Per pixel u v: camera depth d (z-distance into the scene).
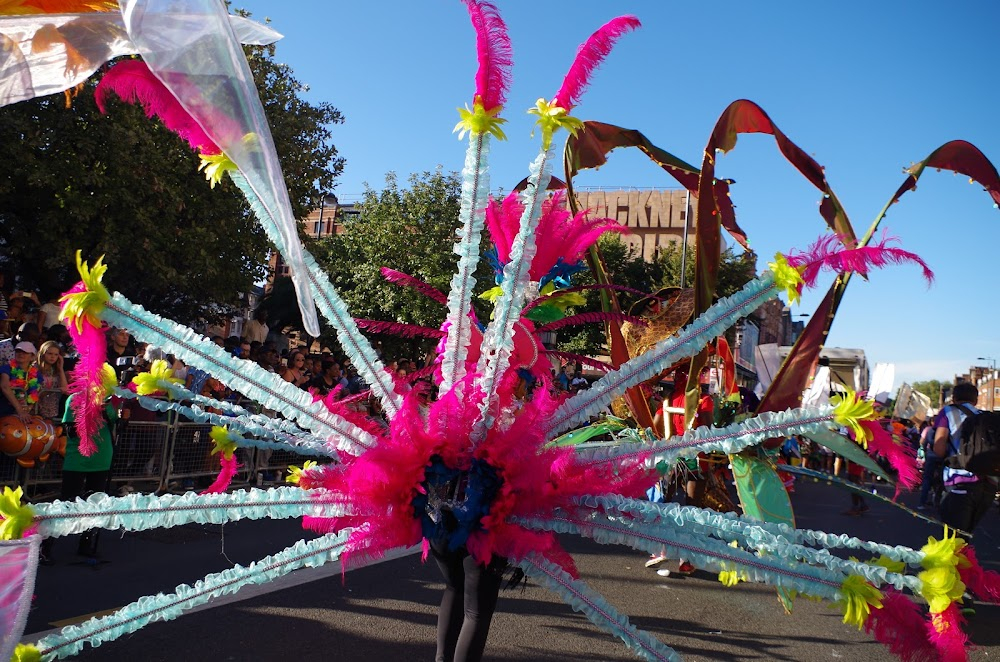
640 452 2.54
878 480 18.88
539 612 4.84
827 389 11.33
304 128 15.40
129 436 7.22
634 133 5.96
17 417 5.91
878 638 2.19
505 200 3.35
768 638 4.64
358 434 2.60
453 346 2.62
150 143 12.84
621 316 3.27
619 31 2.37
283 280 23.50
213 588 2.36
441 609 2.93
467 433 2.61
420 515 2.64
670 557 2.44
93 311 2.18
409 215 22.48
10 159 11.87
